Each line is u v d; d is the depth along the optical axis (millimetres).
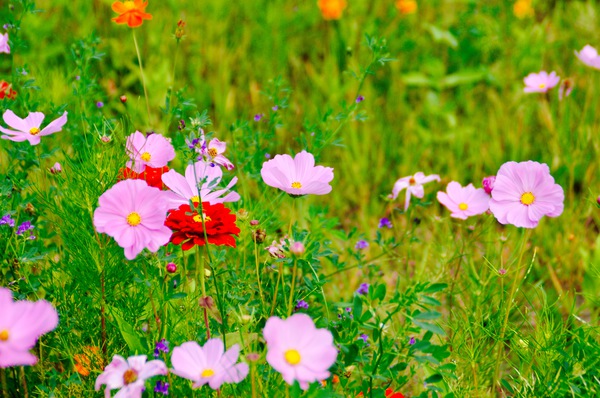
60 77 2568
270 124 2424
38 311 1909
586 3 3713
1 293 1910
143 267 2100
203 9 3283
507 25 3533
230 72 3156
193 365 1947
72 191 2107
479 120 3068
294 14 3514
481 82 3320
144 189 1997
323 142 2365
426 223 2643
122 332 2084
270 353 1900
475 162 2826
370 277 2369
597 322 2352
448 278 2367
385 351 2064
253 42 3342
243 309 2104
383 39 2361
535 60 3301
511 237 2543
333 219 2379
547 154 2832
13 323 1902
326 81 3088
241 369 1936
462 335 2211
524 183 2129
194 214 2051
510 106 3111
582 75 3201
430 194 2693
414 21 3586
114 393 2033
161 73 2799
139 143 2109
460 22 3508
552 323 2182
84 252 2104
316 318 2146
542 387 2133
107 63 3064
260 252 2256
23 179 2219
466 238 2539
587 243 2568
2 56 2832
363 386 2072
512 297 2176
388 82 3295
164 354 2039
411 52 3436
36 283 2141
